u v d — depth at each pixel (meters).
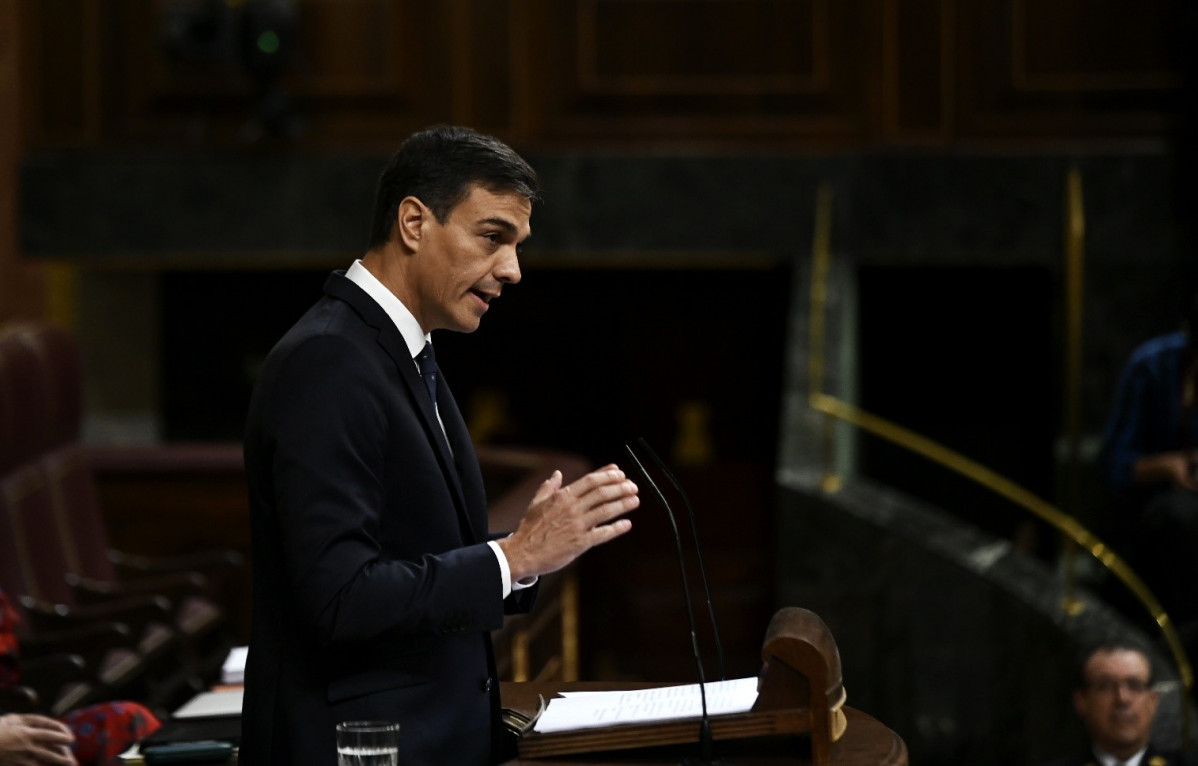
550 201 27.34
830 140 27.48
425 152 8.28
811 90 27.50
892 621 23.05
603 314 31.83
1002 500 31.09
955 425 31.31
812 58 27.48
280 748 7.97
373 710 7.95
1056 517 22.56
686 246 27.34
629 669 27.05
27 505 17.25
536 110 27.73
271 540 8.06
